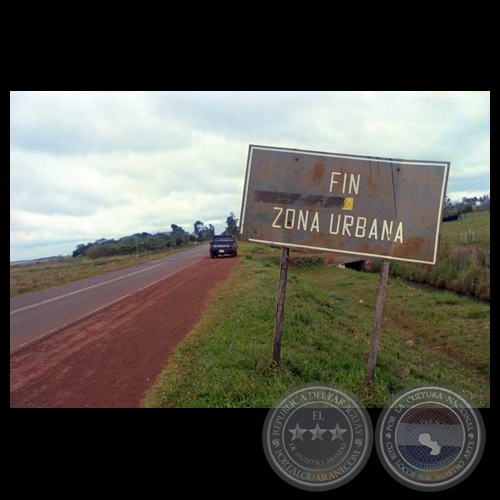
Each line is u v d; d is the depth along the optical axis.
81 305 10.60
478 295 15.09
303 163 4.65
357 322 9.47
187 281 13.78
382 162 4.52
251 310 7.61
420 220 4.43
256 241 4.71
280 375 4.60
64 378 4.91
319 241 4.61
